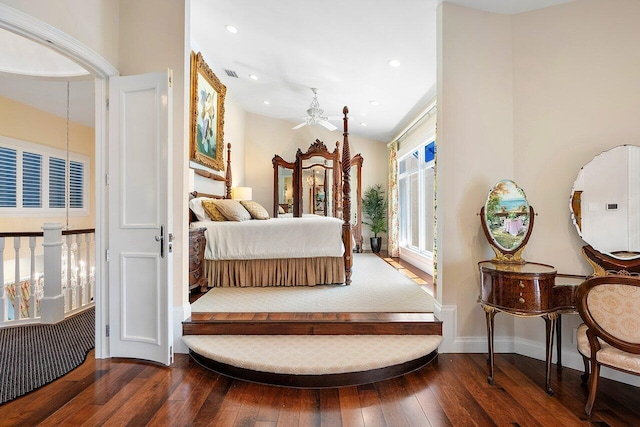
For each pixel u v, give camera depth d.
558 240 2.67
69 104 5.80
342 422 1.88
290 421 1.89
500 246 2.65
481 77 2.84
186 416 1.92
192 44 4.07
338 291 3.79
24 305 4.23
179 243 2.77
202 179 4.77
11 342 3.02
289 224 3.99
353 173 7.32
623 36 2.44
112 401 2.07
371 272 5.09
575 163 2.60
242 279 3.99
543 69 2.72
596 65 2.52
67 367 2.52
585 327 2.21
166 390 2.21
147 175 2.56
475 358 2.74
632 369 1.80
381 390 2.24
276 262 4.04
